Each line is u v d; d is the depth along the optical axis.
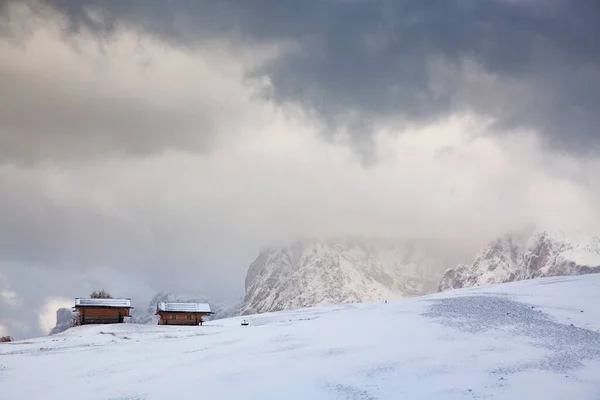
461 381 40.75
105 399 42.94
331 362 46.69
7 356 62.06
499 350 47.72
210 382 44.16
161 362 53.41
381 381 41.44
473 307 66.88
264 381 43.22
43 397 45.25
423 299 82.00
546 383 39.97
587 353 46.66
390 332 55.88
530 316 60.59
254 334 64.56
